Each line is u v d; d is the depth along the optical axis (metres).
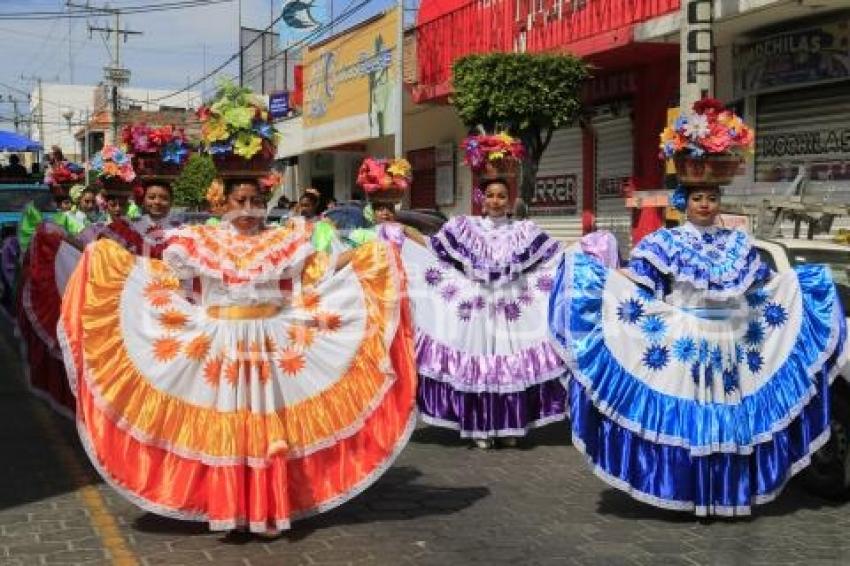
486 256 7.52
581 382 5.37
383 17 19.94
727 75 13.08
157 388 4.96
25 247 8.11
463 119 13.73
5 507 5.55
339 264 5.36
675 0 12.49
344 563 4.67
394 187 8.73
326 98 23.50
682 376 5.38
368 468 5.27
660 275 5.43
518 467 6.71
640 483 5.39
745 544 5.03
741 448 5.31
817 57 11.45
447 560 4.74
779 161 12.38
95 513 5.43
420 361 7.43
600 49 13.51
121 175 7.20
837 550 4.94
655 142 14.18
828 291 5.57
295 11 29.94
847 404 5.62
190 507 4.93
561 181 16.86
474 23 17.36
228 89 5.05
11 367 10.98
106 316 4.94
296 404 5.13
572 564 4.71
